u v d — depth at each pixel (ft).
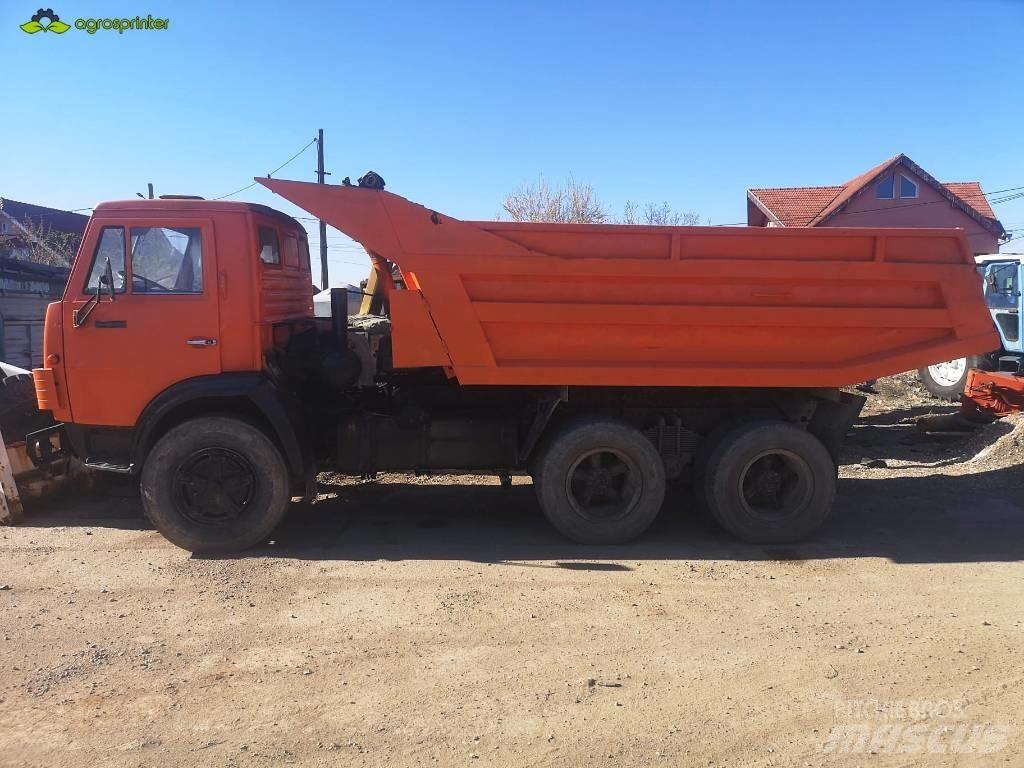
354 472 20.48
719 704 11.53
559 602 15.62
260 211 19.21
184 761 10.04
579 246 18.72
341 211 18.31
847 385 19.79
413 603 15.51
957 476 27.02
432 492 25.20
